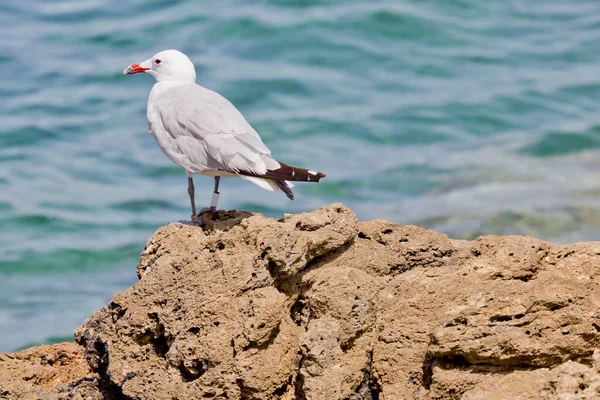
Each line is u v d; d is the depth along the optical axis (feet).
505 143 88.22
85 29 117.29
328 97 100.01
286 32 112.88
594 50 112.78
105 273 69.10
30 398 27.78
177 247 28.86
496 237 29.14
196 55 108.37
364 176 81.87
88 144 90.94
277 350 25.71
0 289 66.18
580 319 24.98
